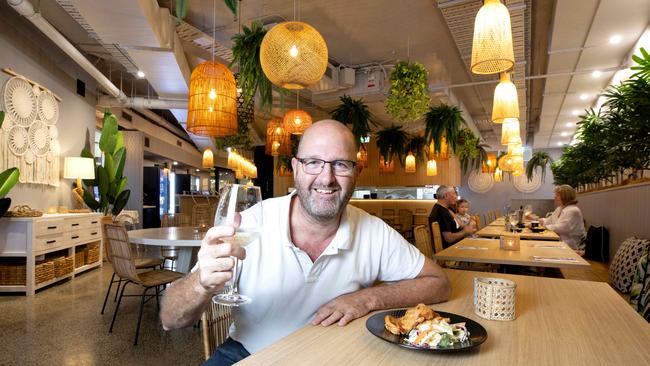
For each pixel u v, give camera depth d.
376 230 1.33
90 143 7.63
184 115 8.82
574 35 5.38
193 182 19.11
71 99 6.79
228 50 5.89
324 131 1.15
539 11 5.35
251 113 5.68
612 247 5.11
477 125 12.59
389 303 1.16
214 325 1.25
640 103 3.03
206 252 0.87
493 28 2.43
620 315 1.12
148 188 12.36
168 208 15.78
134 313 3.69
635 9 4.65
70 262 5.21
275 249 1.17
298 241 1.24
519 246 3.01
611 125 3.76
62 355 2.71
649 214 3.64
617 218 4.90
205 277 0.86
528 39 5.67
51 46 6.11
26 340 2.99
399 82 4.69
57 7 5.29
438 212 4.63
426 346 0.84
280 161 9.23
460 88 8.52
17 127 5.11
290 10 5.15
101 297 4.31
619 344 0.90
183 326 1.06
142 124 11.34
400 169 10.05
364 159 6.52
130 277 3.05
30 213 4.55
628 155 3.85
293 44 3.12
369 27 5.69
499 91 3.60
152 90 9.77
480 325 0.95
